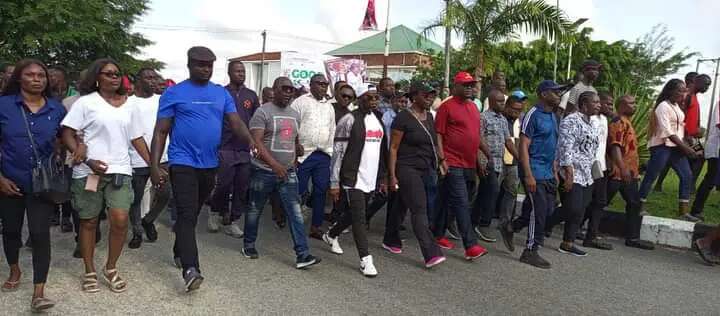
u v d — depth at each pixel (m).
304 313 4.11
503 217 6.34
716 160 6.83
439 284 4.91
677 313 4.40
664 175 8.73
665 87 6.98
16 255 4.34
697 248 5.78
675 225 6.48
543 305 4.47
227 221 6.76
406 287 4.79
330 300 4.40
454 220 6.77
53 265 5.00
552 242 6.53
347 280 4.93
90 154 4.21
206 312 4.05
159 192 5.75
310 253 5.77
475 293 4.70
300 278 4.93
